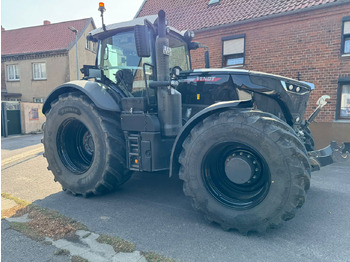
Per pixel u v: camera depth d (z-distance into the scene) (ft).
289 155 8.05
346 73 23.21
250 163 9.04
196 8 34.06
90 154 13.85
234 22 28.12
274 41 26.43
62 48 63.46
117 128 11.99
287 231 9.12
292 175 8.05
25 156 23.27
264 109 11.64
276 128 8.21
